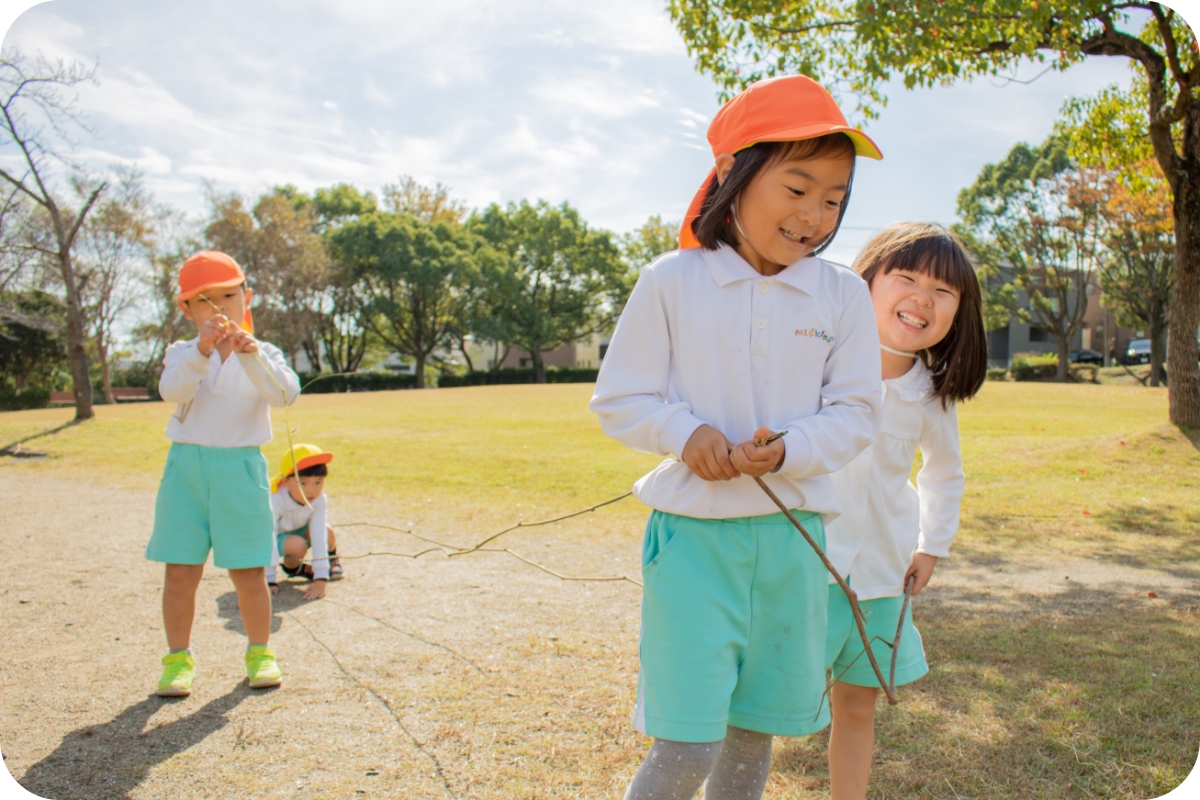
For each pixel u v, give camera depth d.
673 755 1.55
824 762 2.36
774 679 1.66
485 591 4.23
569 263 45.50
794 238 1.64
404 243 40.31
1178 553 5.10
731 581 1.61
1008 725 2.52
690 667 1.56
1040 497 6.91
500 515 6.40
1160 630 3.45
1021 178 34.53
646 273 1.74
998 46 7.45
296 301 37.16
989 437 10.79
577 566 4.77
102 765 2.35
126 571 4.71
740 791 1.74
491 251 43.31
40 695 2.88
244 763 2.36
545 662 3.16
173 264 32.50
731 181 1.63
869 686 2.00
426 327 44.25
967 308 2.08
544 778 2.26
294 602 4.05
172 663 2.92
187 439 2.96
